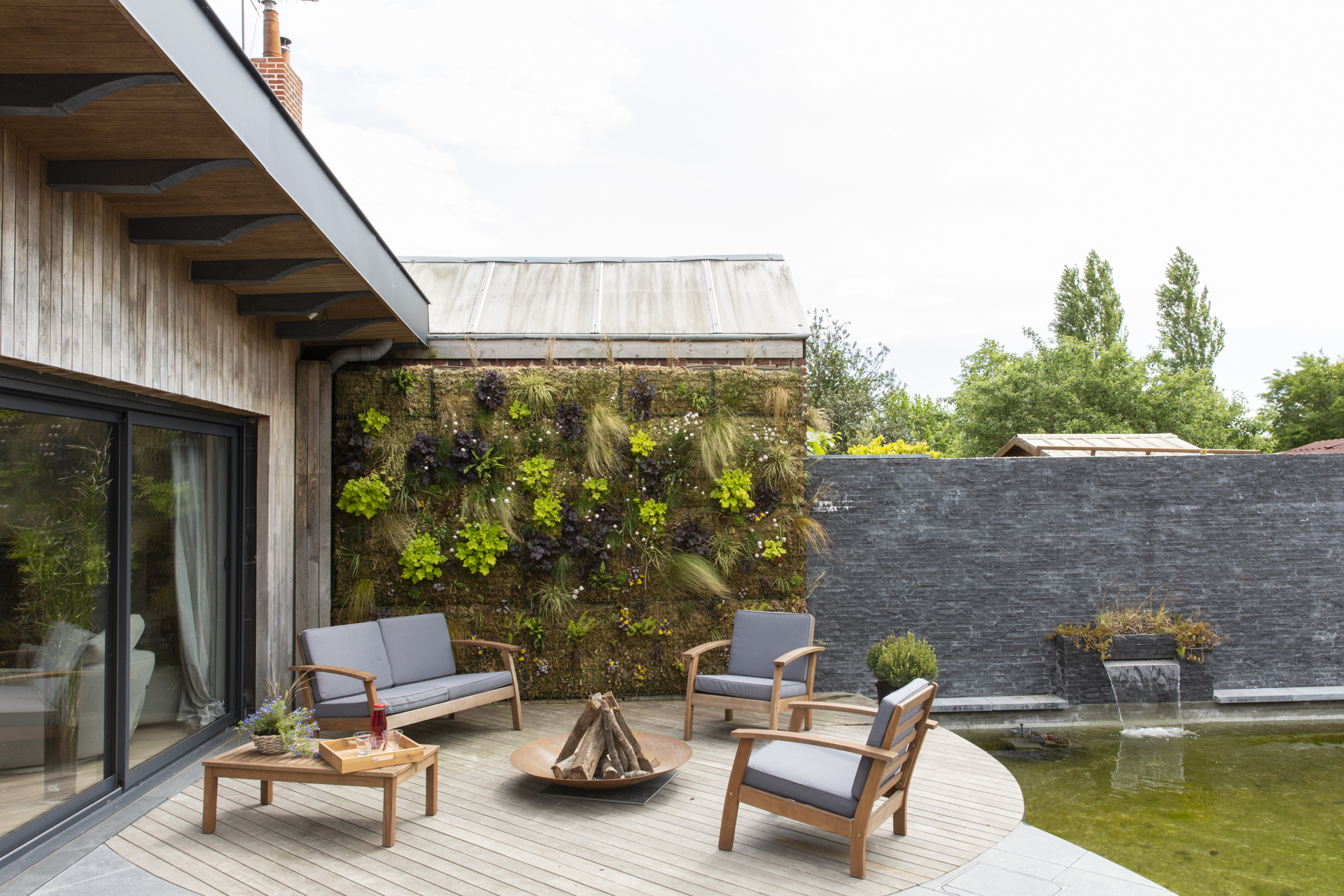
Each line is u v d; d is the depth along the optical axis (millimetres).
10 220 2975
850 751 3273
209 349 4773
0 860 3238
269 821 3857
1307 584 7012
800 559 6598
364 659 5168
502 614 6414
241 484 5699
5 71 2518
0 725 3287
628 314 7453
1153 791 4879
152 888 3145
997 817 3975
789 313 7445
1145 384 20781
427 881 3215
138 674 4414
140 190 3250
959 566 6910
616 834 3711
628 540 6477
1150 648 6676
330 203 4168
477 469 6430
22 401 3436
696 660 5359
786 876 3285
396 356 6906
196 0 2613
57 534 3697
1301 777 5141
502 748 5109
